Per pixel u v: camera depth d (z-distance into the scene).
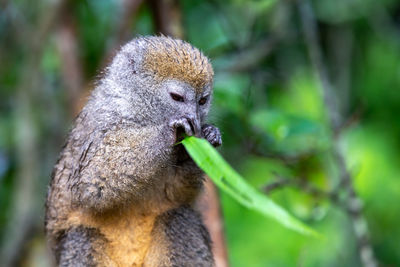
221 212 10.56
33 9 14.05
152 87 8.74
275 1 12.34
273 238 14.09
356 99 15.63
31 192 13.71
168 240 8.84
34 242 13.65
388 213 14.55
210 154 7.31
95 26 14.46
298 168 11.49
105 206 8.62
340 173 11.48
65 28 13.18
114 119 8.77
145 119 8.75
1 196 15.48
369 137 14.76
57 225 9.13
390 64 15.42
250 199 6.91
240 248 14.10
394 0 15.41
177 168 8.73
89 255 8.80
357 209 10.99
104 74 9.36
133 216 8.84
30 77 13.61
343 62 15.52
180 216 8.93
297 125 10.85
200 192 9.13
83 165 8.69
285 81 14.12
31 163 13.81
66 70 13.13
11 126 15.47
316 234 6.73
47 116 14.65
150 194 8.77
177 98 8.69
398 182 14.52
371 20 15.21
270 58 15.21
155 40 9.08
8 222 14.99
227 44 13.05
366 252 10.91
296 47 15.08
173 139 8.48
